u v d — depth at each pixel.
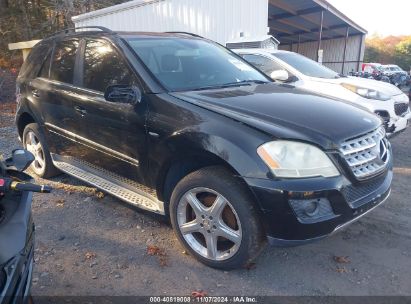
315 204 2.68
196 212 3.06
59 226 3.75
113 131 3.61
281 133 2.73
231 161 2.75
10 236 1.83
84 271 3.04
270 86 3.98
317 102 3.44
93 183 3.97
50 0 19.23
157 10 11.73
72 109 4.09
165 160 3.16
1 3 19.42
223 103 3.15
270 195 2.63
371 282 2.95
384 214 4.11
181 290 2.83
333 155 2.76
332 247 3.44
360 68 27.69
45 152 4.78
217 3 10.61
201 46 4.40
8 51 18.55
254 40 9.33
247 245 2.81
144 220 3.88
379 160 3.15
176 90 3.43
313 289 2.86
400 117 6.24
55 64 4.58
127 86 3.29
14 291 1.81
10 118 9.55
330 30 26.39
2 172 2.12
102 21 13.37
